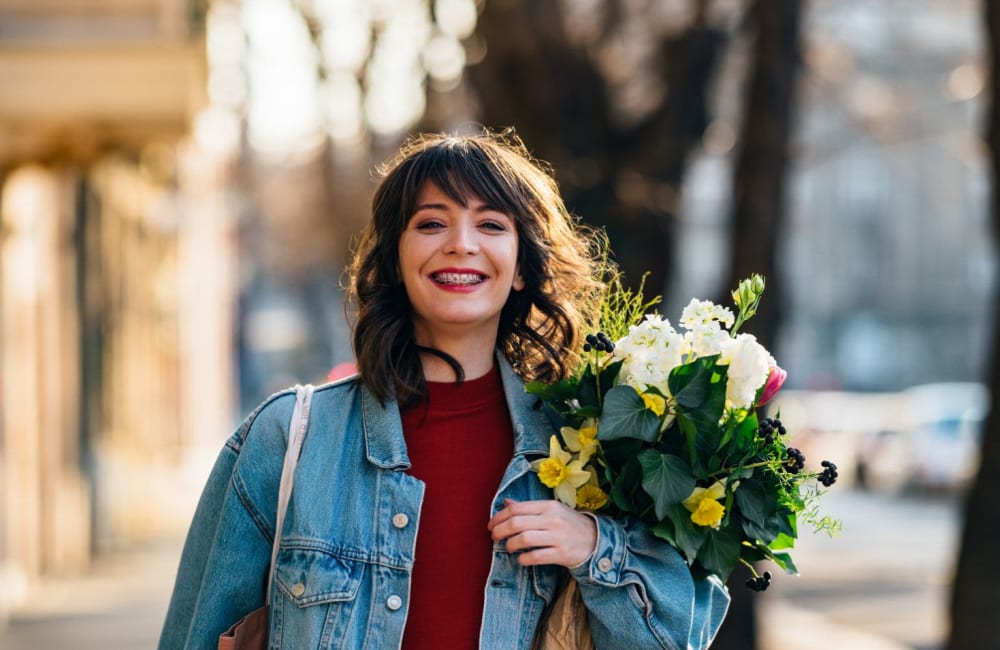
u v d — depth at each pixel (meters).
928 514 24.69
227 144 21.08
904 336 51.25
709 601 2.85
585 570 2.70
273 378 62.44
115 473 18.55
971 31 28.55
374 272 2.91
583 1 11.11
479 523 2.77
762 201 8.16
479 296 2.82
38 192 14.05
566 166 10.44
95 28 10.01
